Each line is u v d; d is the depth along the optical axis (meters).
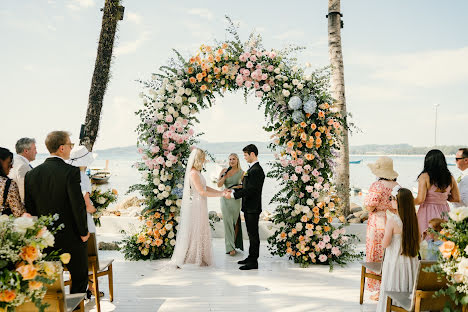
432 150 4.00
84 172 3.71
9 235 1.99
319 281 4.57
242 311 3.64
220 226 6.99
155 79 5.57
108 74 6.63
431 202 3.97
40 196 2.92
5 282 1.89
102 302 3.83
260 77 5.34
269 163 5.50
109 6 6.57
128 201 9.78
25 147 3.76
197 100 5.56
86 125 6.54
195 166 5.11
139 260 5.39
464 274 2.14
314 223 5.35
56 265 2.18
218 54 5.38
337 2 7.66
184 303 3.82
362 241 6.63
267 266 5.20
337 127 5.25
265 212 8.29
